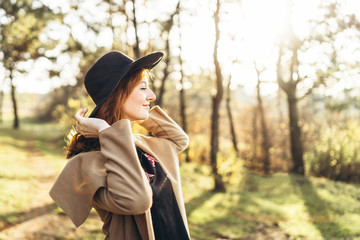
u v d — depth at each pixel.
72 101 18.22
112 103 1.17
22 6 21.78
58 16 18.70
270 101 19.06
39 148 17.36
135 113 1.19
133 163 1.04
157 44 15.87
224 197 8.83
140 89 1.20
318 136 16.92
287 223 6.59
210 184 10.48
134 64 1.11
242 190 10.18
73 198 1.09
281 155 15.38
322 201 8.57
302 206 8.09
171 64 17.05
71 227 5.30
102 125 1.11
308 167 13.98
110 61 1.20
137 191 1.00
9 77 29.45
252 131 15.80
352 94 14.91
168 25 14.77
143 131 6.69
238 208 7.69
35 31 22.06
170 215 1.20
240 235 5.75
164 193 1.21
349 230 5.96
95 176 1.06
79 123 1.14
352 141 13.31
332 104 15.48
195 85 21.47
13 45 24.34
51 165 12.05
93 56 21.17
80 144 1.19
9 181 8.31
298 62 13.66
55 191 1.10
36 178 9.33
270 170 14.79
